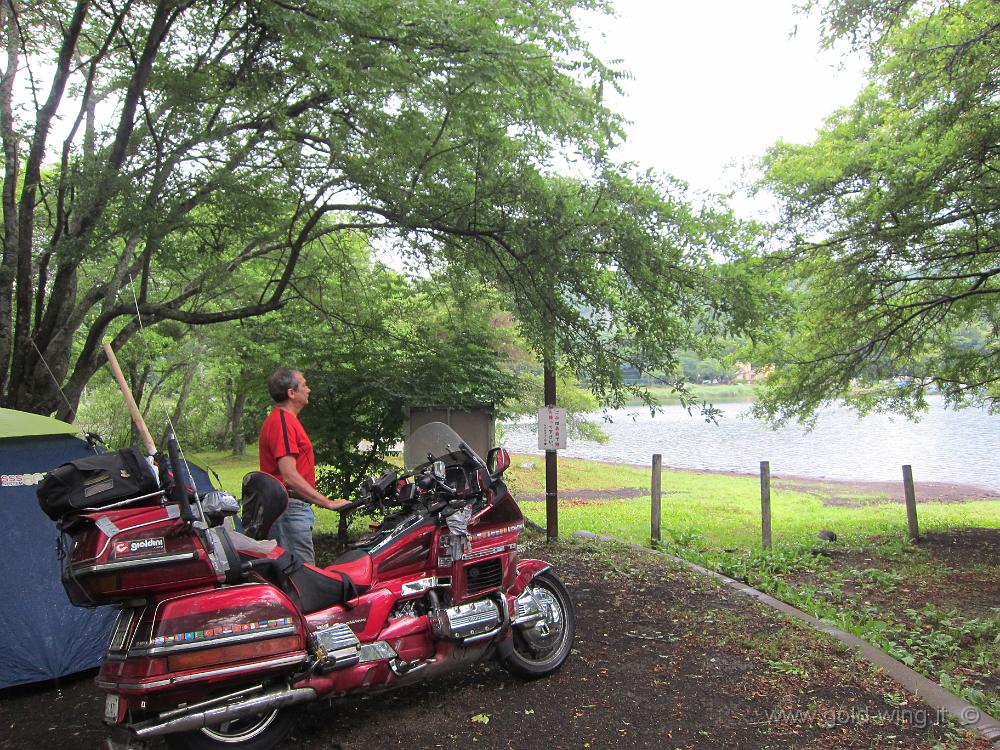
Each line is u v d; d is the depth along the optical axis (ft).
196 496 11.05
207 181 22.62
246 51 23.93
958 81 28.63
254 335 32.53
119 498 11.07
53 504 10.68
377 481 14.87
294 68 23.11
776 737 13.16
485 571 14.70
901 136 33.73
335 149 24.52
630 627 19.39
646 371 25.63
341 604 12.95
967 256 35.42
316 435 30.63
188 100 22.27
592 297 24.97
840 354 40.29
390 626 13.33
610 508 50.01
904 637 20.01
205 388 89.66
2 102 27.04
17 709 14.98
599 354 25.34
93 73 24.08
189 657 10.59
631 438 144.05
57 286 25.54
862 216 35.06
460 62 20.83
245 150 23.71
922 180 30.91
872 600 24.18
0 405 24.71
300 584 12.53
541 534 33.37
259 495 12.53
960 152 29.30
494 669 16.38
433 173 24.64
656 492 32.91
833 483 68.59
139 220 20.15
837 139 37.99
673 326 25.22
